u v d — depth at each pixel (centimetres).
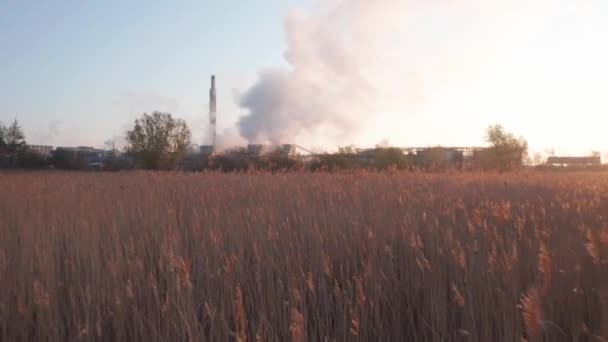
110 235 598
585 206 634
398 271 498
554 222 551
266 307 428
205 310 412
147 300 415
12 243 582
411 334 422
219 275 444
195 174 1577
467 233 524
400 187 963
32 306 432
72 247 543
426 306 420
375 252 479
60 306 455
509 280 370
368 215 661
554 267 387
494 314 374
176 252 493
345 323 384
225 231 592
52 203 871
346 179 1212
